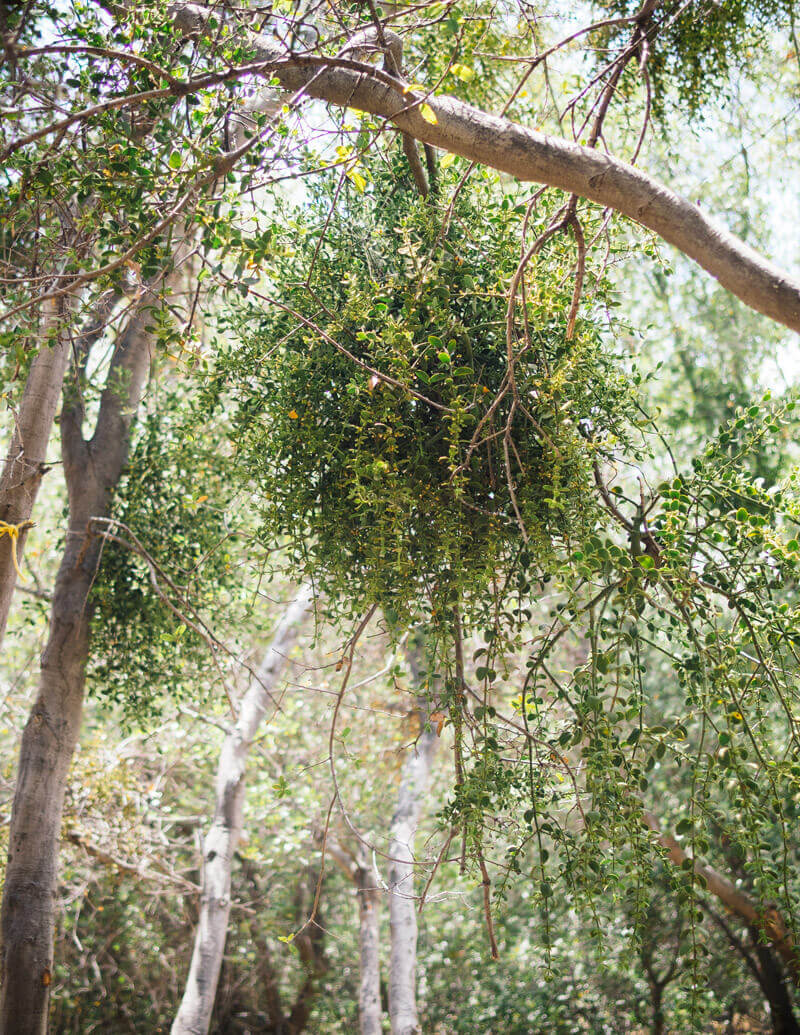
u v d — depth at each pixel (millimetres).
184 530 4188
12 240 2605
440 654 2518
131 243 2137
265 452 2699
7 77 2316
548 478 2459
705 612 2475
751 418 2555
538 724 2604
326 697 7074
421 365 2508
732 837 2330
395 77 2279
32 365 3600
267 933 8391
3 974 3721
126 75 2162
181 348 2283
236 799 6039
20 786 3982
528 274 2492
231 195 2123
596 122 2369
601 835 2291
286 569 2729
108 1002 8578
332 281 2691
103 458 4336
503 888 2439
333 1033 9336
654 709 5504
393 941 6230
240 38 2402
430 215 2607
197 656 4234
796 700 2652
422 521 2496
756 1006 7383
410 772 6707
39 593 5109
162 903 8008
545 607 6180
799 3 3832
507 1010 7500
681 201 1942
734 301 7016
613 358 2676
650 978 6922
